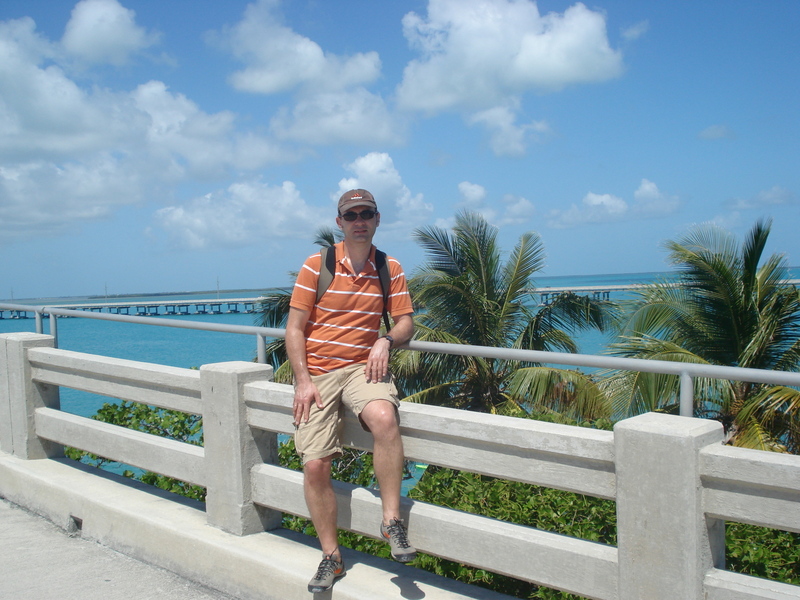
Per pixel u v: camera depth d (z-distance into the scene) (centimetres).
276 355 1573
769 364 1095
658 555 216
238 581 314
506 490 420
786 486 195
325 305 286
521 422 252
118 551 371
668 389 961
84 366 418
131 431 410
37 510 429
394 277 292
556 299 1427
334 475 591
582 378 1126
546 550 245
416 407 282
